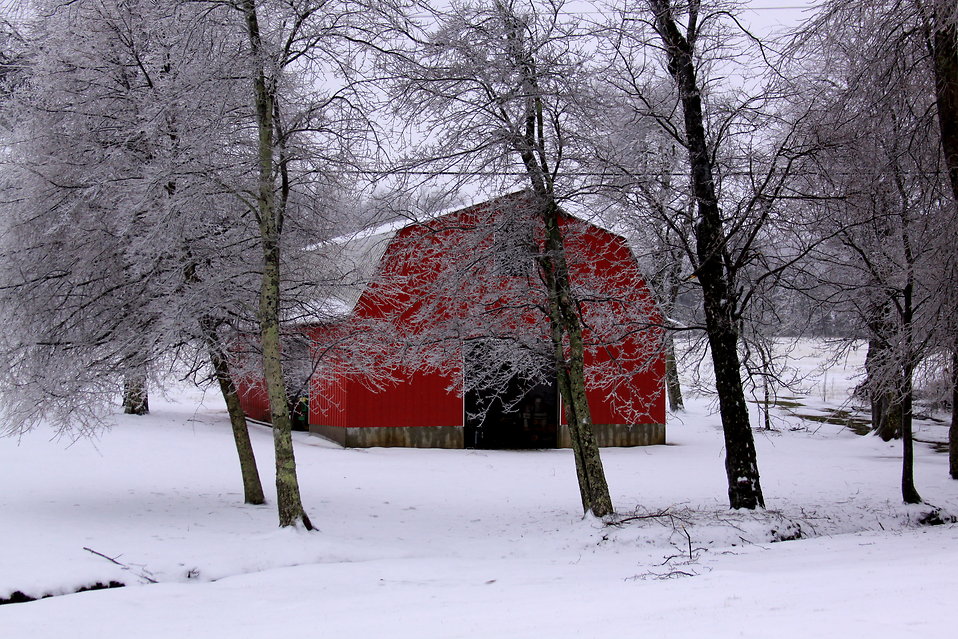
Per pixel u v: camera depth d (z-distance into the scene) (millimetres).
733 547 12383
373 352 16016
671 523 13414
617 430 28406
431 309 14891
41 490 16219
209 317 14633
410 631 7297
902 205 16016
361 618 8180
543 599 8617
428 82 13211
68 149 13828
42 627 8281
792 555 11320
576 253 15406
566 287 14492
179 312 13219
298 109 13953
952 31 13156
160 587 9938
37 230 13750
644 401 28453
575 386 14484
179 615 8727
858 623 5840
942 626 5586
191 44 13062
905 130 15344
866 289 16969
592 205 14227
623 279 17312
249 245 14516
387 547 12438
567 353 15469
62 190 13773
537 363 15562
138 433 25188
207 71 12703
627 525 13508
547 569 10961
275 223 13484
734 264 14562
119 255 13992
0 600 9242
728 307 14758
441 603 8781
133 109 14023
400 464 22500
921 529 14414
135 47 14109
